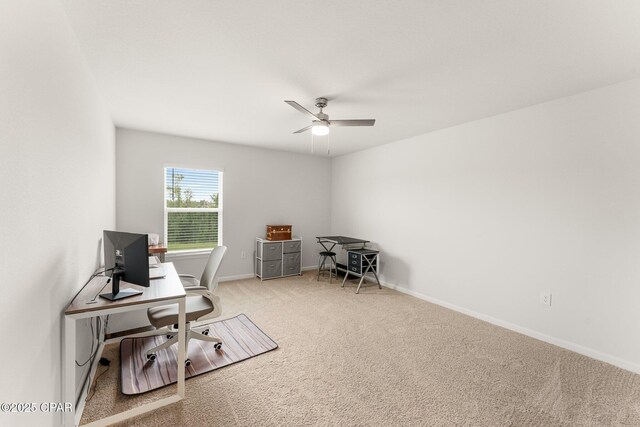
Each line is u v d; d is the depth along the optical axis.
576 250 2.57
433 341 2.74
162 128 3.86
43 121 1.25
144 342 2.62
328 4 1.49
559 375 2.19
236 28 1.71
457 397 1.93
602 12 1.50
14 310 0.99
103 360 2.25
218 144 4.66
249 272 5.07
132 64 2.13
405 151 4.32
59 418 1.48
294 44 1.87
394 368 2.27
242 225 4.96
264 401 1.87
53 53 1.38
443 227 3.75
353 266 4.54
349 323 3.14
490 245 3.22
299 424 1.67
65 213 1.57
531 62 2.04
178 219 4.41
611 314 2.37
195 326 2.94
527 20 1.59
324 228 5.95
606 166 2.39
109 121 3.22
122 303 1.68
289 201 5.48
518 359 2.42
